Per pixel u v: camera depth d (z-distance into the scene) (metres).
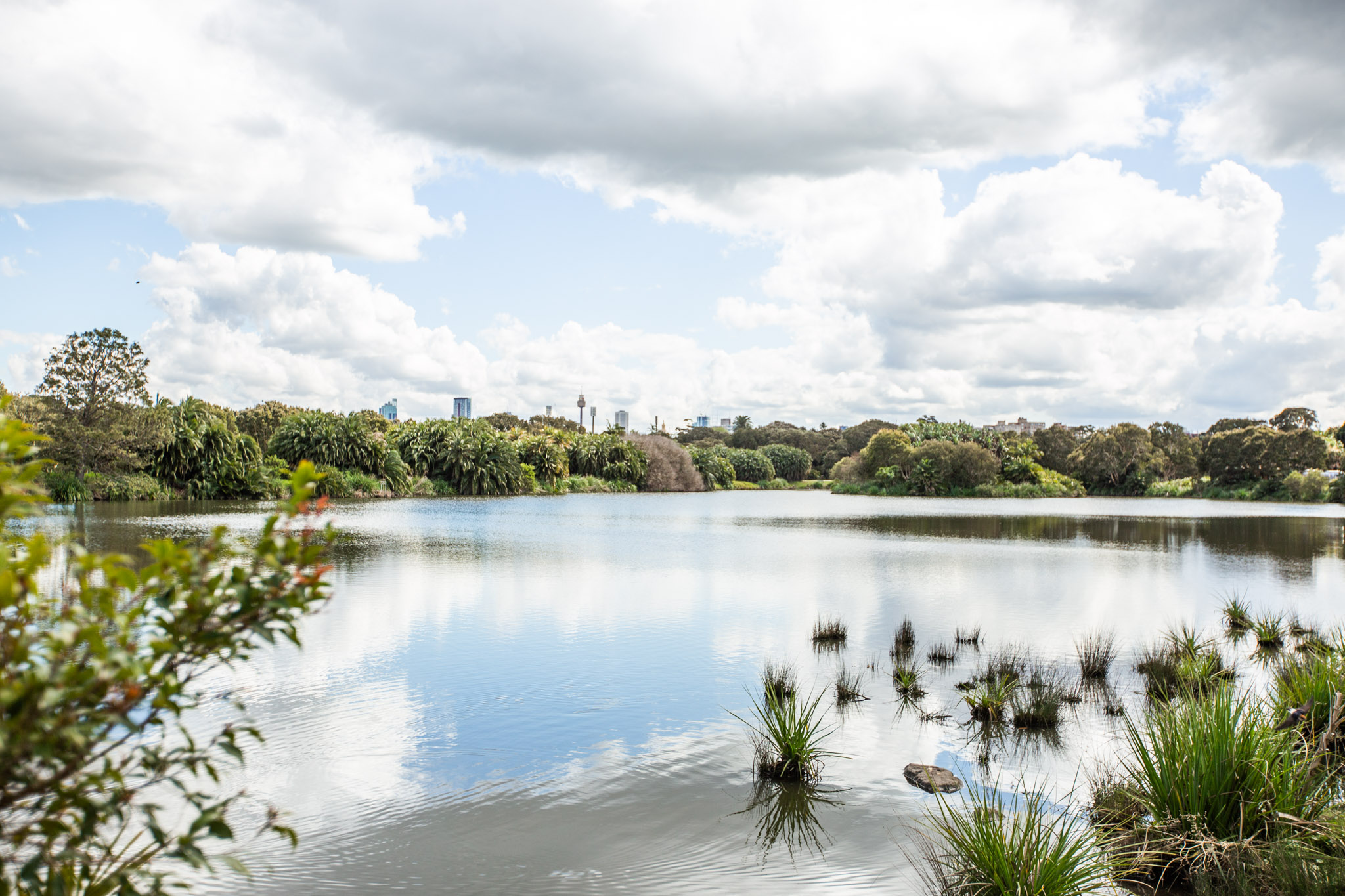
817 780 6.66
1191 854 4.95
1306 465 76.75
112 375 43.94
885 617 13.95
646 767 6.93
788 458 132.38
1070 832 5.57
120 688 2.26
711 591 16.69
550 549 24.88
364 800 6.20
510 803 6.16
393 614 13.61
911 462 82.88
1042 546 27.17
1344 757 5.92
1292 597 16.48
